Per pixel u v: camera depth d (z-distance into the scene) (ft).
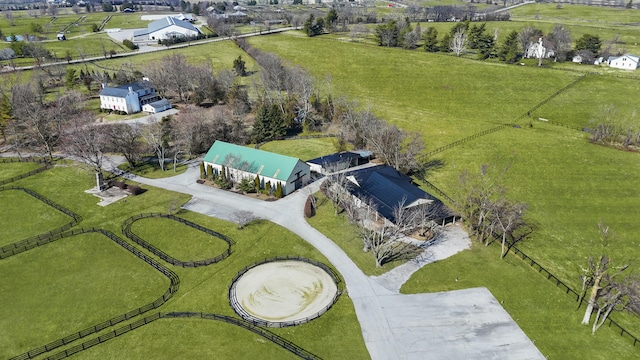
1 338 161.07
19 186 277.64
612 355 154.61
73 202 258.57
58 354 153.48
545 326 167.32
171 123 353.72
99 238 223.71
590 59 529.04
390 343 158.81
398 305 177.06
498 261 205.87
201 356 152.87
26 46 558.56
